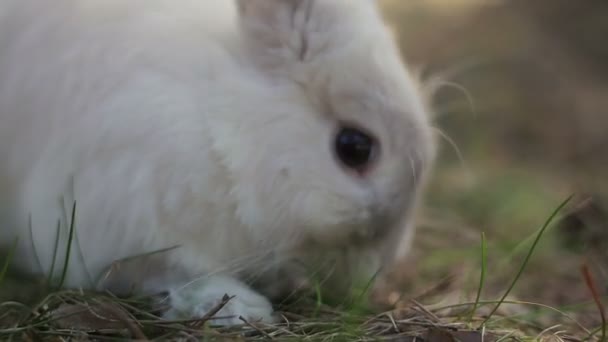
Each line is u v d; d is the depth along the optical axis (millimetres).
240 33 520
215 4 537
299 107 510
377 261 531
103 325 489
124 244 511
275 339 483
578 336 527
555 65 1211
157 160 505
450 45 1229
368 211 512
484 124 1039
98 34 521
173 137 505
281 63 513
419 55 1182
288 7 513
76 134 513
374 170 513
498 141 1010
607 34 1312
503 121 1055
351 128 511
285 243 517
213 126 507
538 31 1312
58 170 518
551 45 1274
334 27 513
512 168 904
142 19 521
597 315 569
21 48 534
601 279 630
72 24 526
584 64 1252
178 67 512
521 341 498
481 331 499
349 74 509
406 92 519
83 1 530
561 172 907
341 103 510
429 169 534
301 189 509
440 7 1385
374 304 560
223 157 507
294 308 525
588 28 1332
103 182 509
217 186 508
